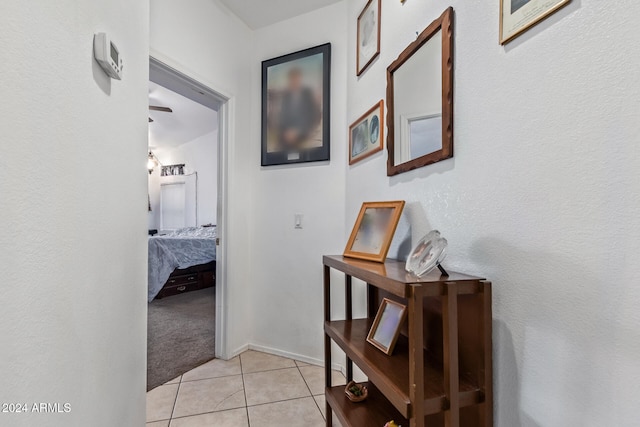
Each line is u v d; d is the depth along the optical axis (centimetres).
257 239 250
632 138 57
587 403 64
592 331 63
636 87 56
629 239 57
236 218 240
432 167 118
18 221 50
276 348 240
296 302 234
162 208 719
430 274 93
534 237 76
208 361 229
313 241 230
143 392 121
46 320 57
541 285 74
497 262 86
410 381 78
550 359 71
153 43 172
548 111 72
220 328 233
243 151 247
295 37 237
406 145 135
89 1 75
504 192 84
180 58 189
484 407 84
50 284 58
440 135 112
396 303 120
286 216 240
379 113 165
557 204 70
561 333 69
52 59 60
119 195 96
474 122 96
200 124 555
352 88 205
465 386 86
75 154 68
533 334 75
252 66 254
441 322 103
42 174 56
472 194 96
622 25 58
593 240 63
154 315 337
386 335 115
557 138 70
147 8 127
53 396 59
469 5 99
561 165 69
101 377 81
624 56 58
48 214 58
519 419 79
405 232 137
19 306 50
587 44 64
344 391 143
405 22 141
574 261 67
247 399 179
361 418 122
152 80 199
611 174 60
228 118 233
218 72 220
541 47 74
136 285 113
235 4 224
